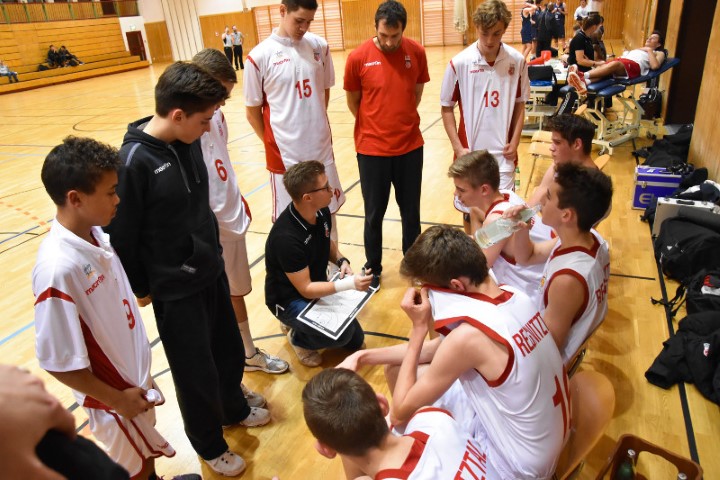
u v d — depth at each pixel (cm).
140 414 180
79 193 149
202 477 229
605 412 160
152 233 184
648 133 663
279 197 348
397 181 356
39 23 1983
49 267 149
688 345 266
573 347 189
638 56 621
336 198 357
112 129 1030
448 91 359
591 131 273
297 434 250
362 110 343
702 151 488
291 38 312
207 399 211
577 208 181
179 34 2402
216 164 253
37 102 1477
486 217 238
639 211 467
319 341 284
